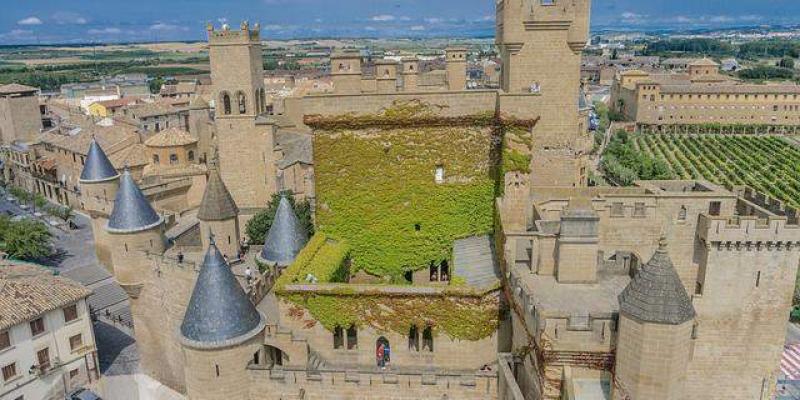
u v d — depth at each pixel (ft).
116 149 396.78
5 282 202.59
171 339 200.75
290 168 312.29
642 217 158.61
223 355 134.92
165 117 588.09
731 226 152.05
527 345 120.37
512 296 133.28
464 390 137.49
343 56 305.12
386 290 150.82
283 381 139.13
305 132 373.61
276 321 158.61
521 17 177.06
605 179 532.32
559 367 107.14
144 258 200.85
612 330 104.37
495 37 209.36
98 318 261.65
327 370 139.13
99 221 298.15
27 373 196.95
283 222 188.75
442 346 153.07
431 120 174.81
